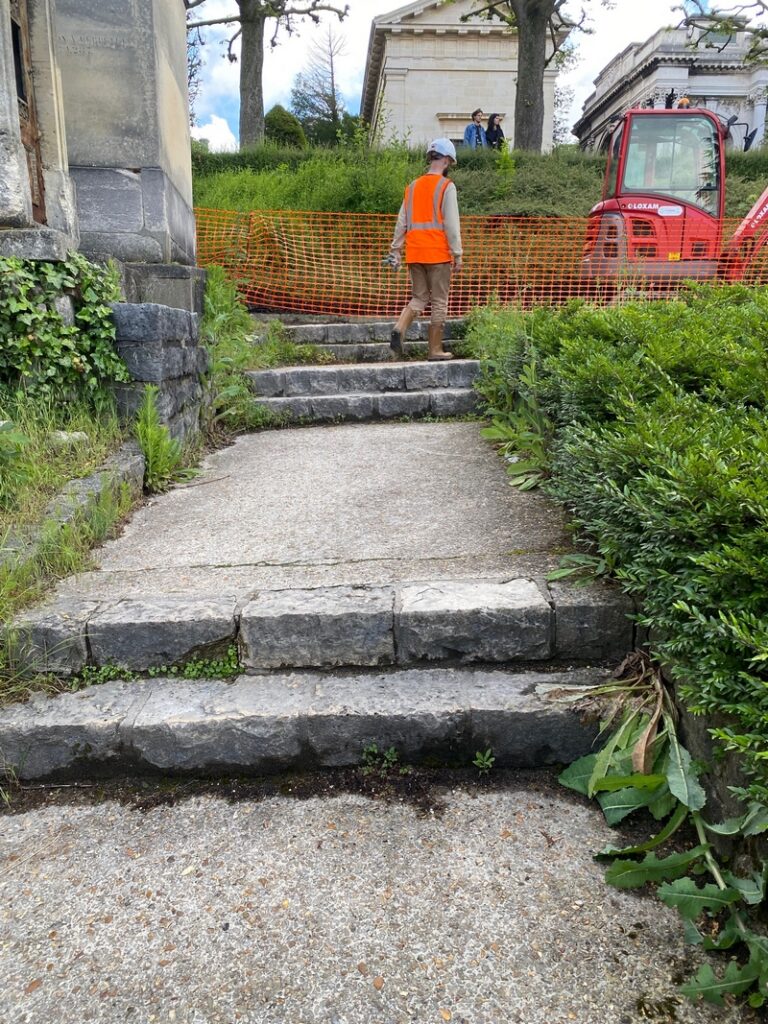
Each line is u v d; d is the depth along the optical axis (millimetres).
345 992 1694
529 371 4219
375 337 8109
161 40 5375
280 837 2180
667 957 1757
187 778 2457
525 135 17547
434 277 7016
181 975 1750
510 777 2408
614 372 3227
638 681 2422
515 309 7715
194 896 1975
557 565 2992
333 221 10094
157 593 2895
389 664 2693
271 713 2426
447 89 27469
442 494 4082
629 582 2602
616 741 2242
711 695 1780
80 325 4250
